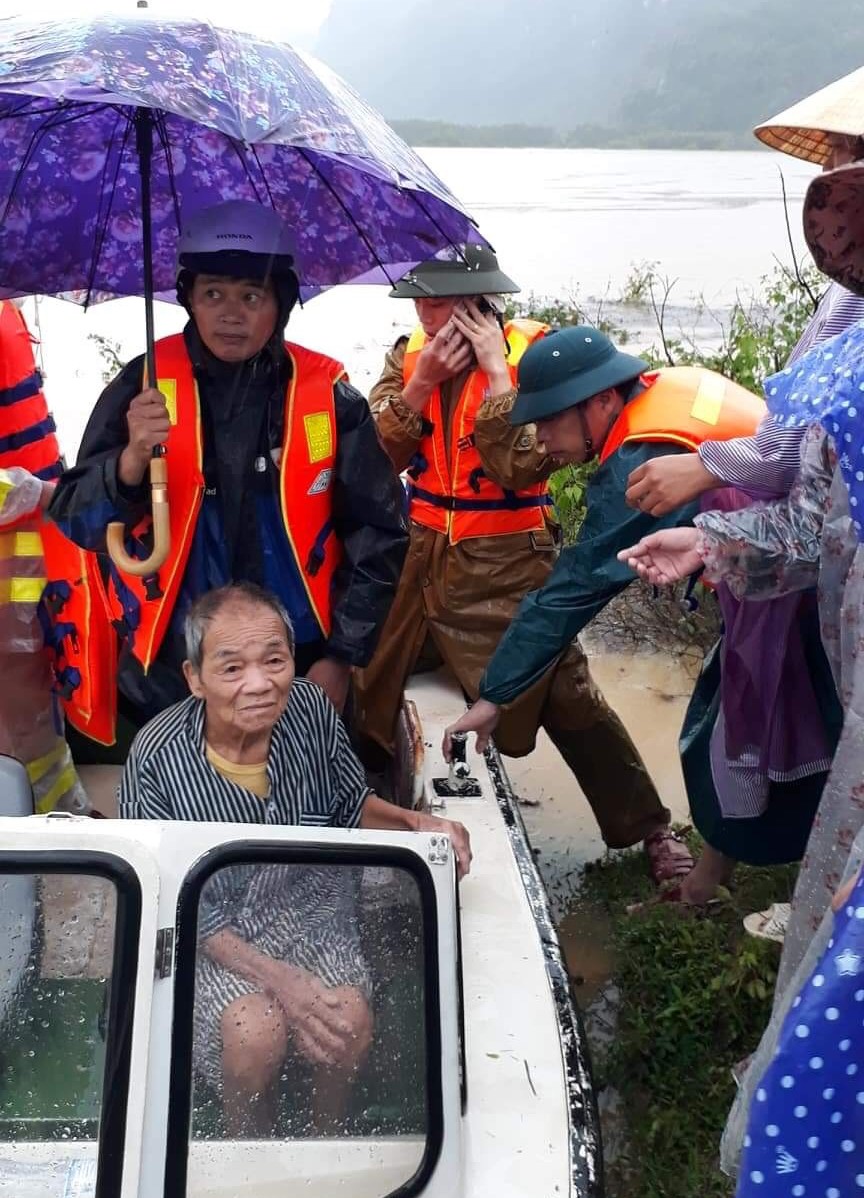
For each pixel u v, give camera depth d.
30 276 2.64
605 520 2.69
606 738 3.48
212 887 1.60
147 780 2.13
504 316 3.41
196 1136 1.58
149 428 2.32
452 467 3.30
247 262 2.28
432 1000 1.68
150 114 2.31
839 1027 1.57
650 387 2.76
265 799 2.15
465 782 2.75
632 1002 3.12
